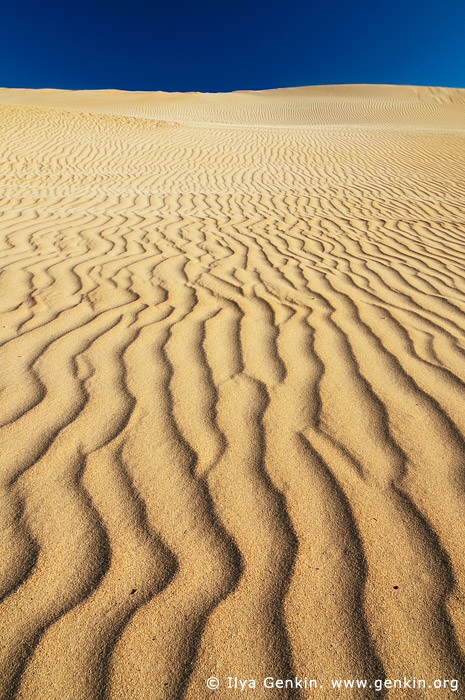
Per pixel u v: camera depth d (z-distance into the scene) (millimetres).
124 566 1214
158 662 1010
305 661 1018
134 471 1534
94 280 3404
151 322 2684
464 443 1688
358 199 7711
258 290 3287
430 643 1055
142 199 7219
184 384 2043
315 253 4438
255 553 1256
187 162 11383
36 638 1048
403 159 11867
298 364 2234
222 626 1076
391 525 1347
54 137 13320
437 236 5324
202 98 40375
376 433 1736
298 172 10445
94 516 1362
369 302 3098
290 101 41656
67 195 7324
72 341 2428
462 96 44000
